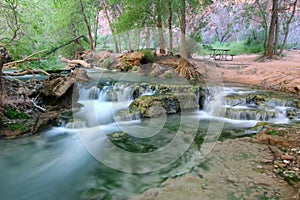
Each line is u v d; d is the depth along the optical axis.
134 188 3.38
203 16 20.30
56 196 3.31
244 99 7.55
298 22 29.27
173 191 3.21
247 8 22.44
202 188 3.25
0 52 5.32
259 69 12.35
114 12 18.56
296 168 3.71
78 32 19.83
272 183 3.34
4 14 7.16
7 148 4.54
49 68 9.19
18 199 3.27
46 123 5.37
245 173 3.61
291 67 12.62
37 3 9.02
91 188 3.46
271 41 18.50
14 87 6.60
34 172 3.86
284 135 4.83
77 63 12.06
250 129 5.59
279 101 7.24
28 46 8.02
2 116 5.16
